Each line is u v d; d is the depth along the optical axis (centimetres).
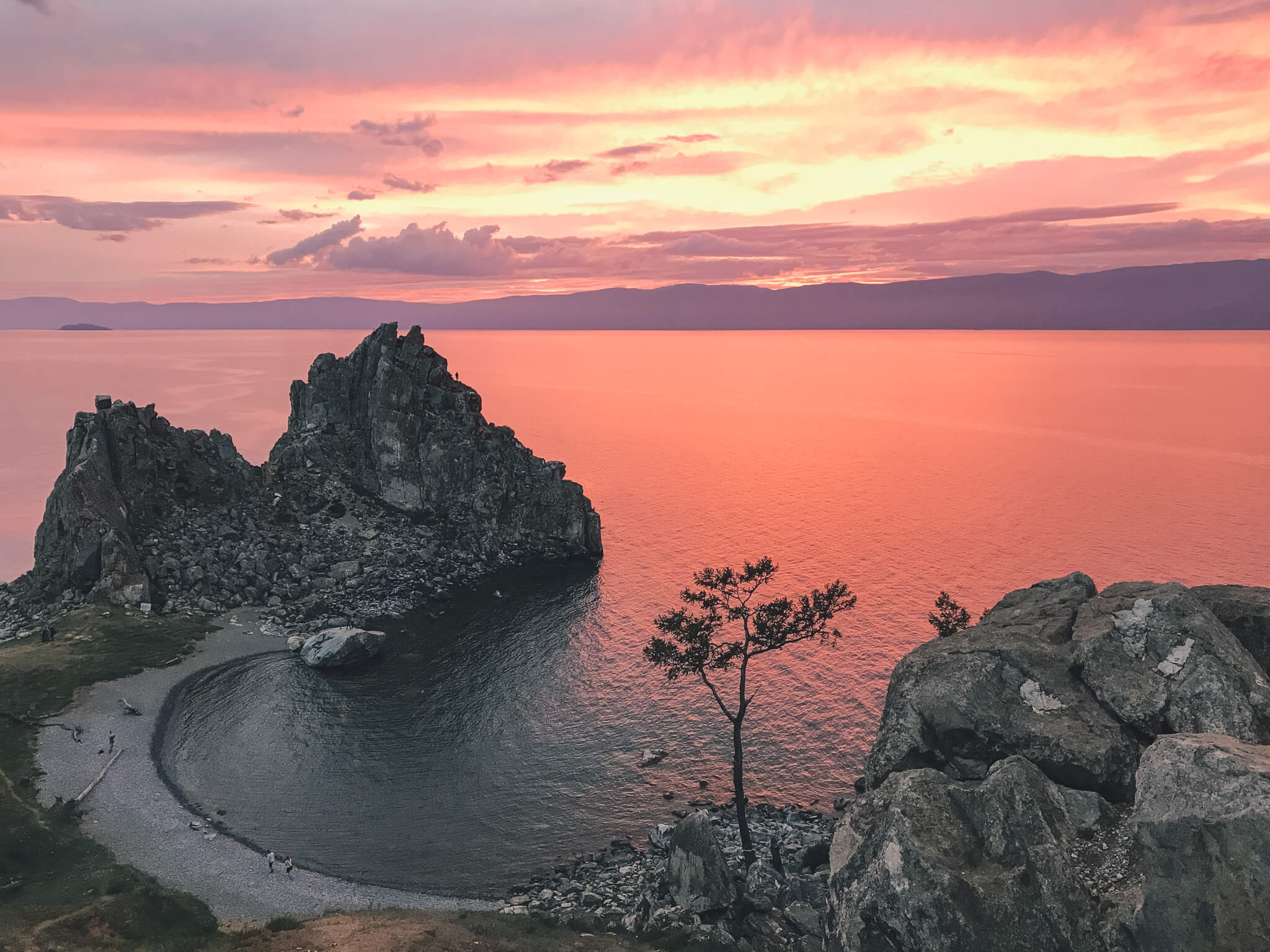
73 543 10794
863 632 11369
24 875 5331
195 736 8206
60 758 7319
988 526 17600
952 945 2691
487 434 15138
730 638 11225
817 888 4778
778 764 8050
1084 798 3122
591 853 6569
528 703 9300
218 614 11031
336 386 15125
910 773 3189
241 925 4916
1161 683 3375
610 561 14900
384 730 8606
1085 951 2647
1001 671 3684
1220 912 2452
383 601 12081
